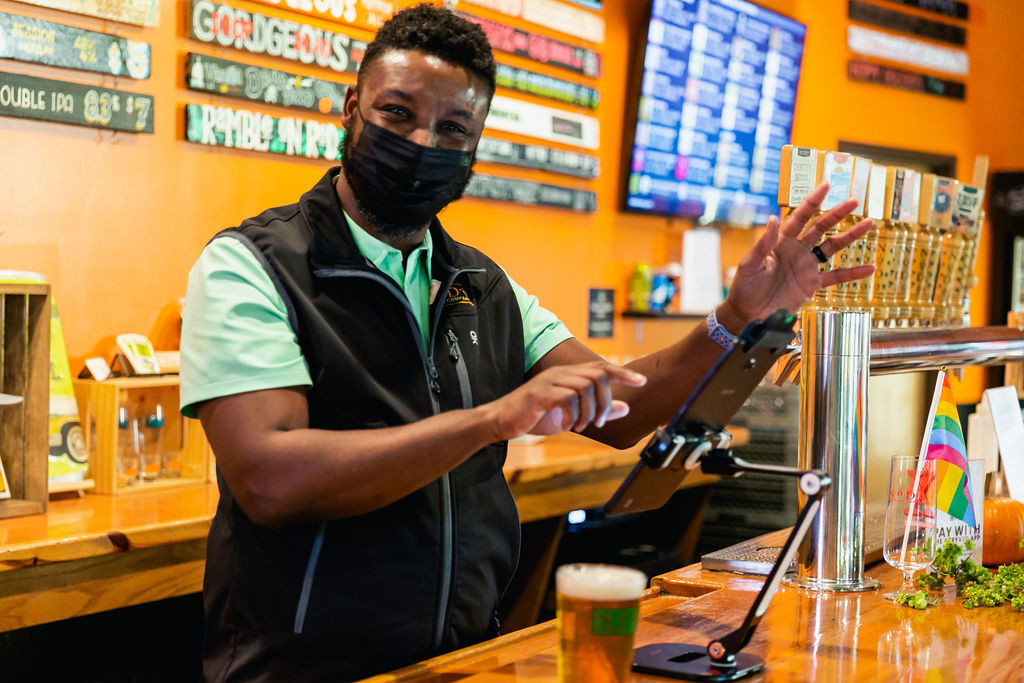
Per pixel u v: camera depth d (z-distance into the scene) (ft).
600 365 3.88
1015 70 22.43
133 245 9.54
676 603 5.31
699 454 4.05
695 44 15.79
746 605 5.07
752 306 4.86
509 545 5.20
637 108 15.19
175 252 9.90
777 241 4.85
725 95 16.48
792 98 17.76
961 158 21.88
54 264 8.95
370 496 4.17
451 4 12.35
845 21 19.36
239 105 10.41
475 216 13.16
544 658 4.30
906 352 5.98
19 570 6.66
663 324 16.39
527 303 5.84
